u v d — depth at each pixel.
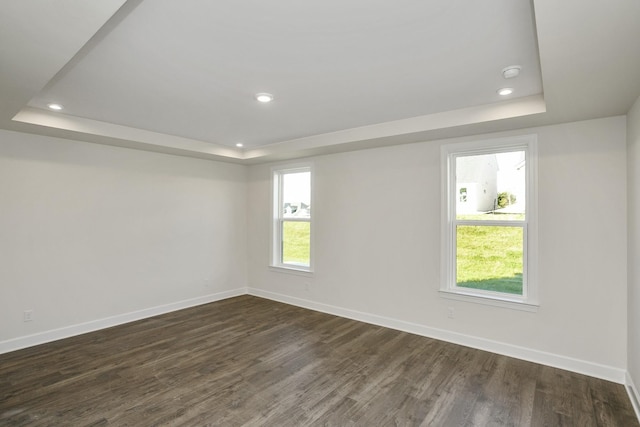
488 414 2.36
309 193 5.17
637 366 2.43
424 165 3.89
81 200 3.96
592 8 1.36
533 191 3.20
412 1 1.60
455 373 2.96
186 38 1.94
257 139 4.51
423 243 3.89
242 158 5.18
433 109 3.21
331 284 4.71
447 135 3.57
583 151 2.98
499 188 3.51
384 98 2.92
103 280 4.13
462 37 1.93
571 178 3.03
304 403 2.49
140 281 4.48
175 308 4.86
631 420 2.29
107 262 4.17
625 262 2.81
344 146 4.19
